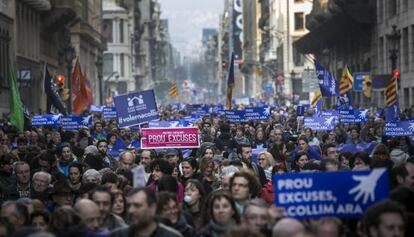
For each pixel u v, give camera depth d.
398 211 17.05
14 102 50.66
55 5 150.75
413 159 32.03
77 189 30.00
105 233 19.80
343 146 43.41
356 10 140.12
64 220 19.55
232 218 20.78
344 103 80.69
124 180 29.20
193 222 24.56
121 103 47.34
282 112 98.00
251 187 23.62
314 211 19.09
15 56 119.19
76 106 73.94
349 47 161.38
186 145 39.47
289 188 19.09
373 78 92.62
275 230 16.56
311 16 193.50
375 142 42.59
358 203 19.03
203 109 112.31
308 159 35.38
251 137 58.91
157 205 20.44
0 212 21.67
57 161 37.62
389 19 128.62
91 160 36.78
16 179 32.22
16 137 51.19
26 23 131.75
